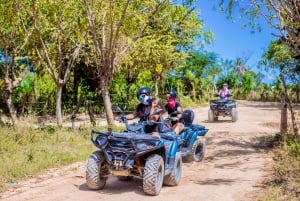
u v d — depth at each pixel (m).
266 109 32.00
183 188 8.09
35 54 18.52
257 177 8.98
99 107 30.98
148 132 8.13
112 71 16.39
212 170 9.81
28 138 12.50
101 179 7.88
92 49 18.83
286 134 13.12
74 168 9.87
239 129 17.89
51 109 29.02
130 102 32.56
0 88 23.36
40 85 29.78
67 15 16.89
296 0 9.62
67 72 16.59
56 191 7.80
